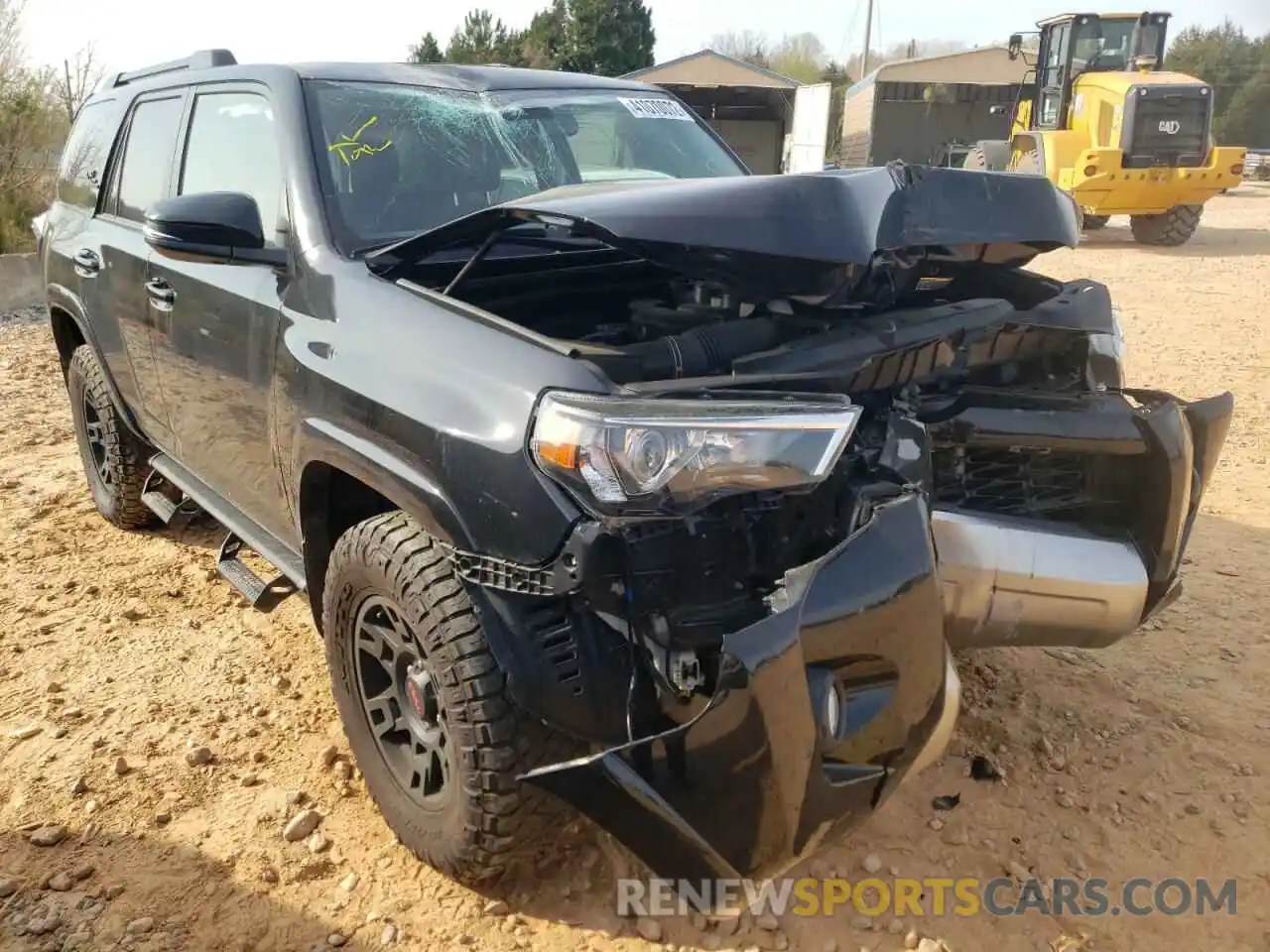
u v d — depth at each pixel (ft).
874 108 83.41
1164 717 10.84
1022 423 8.70
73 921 8.36
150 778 10.10
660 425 6.73
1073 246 9.12
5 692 11.65
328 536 9.74
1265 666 11.79
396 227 10.31
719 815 6.78
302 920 8.37
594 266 10.55
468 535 7.45
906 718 7.25
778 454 6.73
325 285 9.45
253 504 11.48
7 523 16.53
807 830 6.93
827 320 8.74
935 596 7.20
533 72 13.34
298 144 10.53
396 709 9.04
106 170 14.98
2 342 30.96
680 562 7.22
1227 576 14.06
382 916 8.39
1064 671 11.69
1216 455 9.97
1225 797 9.62
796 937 8.16
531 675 7.23
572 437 6.89
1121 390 10.00
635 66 128.77
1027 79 60.23
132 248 13.20
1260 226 62.08
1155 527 9.08
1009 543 8.34
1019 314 9.64
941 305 9.40
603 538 6.89
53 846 9.20
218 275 11.02
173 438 13.30
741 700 6.56
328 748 10.44
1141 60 49.44
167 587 14.19
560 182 11.77
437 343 8.13
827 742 6.84
